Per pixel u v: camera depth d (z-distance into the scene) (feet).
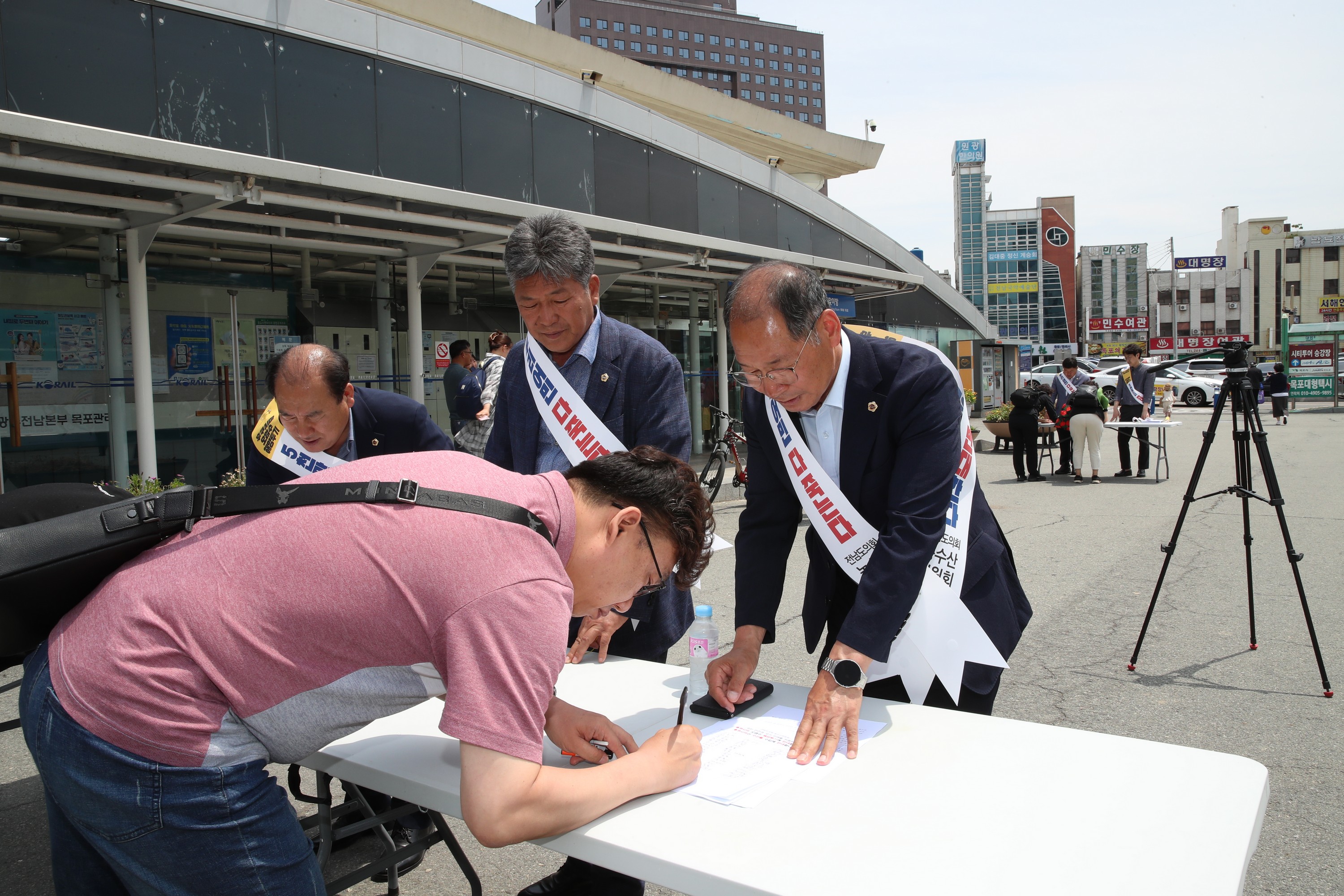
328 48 25.22
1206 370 93.50
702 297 45.16
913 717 5.18
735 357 5.59
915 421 5.62
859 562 5.92
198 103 22.61
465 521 3.75
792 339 5.32
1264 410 78.79
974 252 228.63
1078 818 3.88
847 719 4.83
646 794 4.25
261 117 23.85
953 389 5.74
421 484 3.90
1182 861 3.49
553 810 3.75
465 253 30.73
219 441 27.45
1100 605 16.05
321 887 4.28
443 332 33.50
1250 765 4.34
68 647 3.74
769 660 13.47
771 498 6.53
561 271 7.00
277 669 3.67
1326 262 213.25
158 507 3.91
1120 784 4.18
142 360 24.39
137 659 3.61
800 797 4.21
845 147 70.90
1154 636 14.01
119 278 24.93
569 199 32.71
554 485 4.28
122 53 21.25
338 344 29.58
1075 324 226.79
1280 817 8.21
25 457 23.52
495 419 8.40
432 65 27.71
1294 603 15.65
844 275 43.78
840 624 6.70
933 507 5.43
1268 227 216.74
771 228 43.57
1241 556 19.69
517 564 3.76
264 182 22.43
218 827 3.75
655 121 36.11
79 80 20.56
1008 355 78.28
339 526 3.73
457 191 26.05
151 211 22.13
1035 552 20.97
